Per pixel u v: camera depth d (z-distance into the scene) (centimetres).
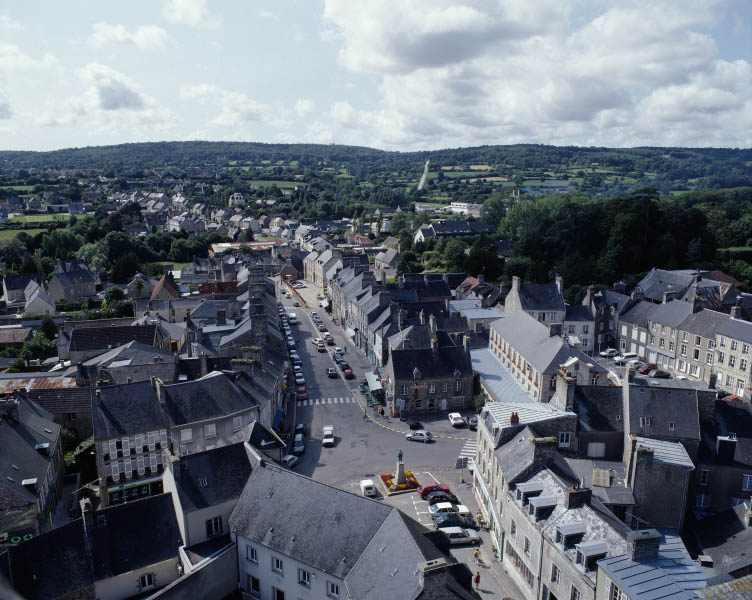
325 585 4238
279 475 4891
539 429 5366
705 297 11669
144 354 8544
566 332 11638
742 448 5362
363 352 11456
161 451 6494
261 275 11944
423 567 3522
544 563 4291
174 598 4316
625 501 4759
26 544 4306
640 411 5491
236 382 7206
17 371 10000
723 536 4750
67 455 6819
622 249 15775
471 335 10444
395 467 6812
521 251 16988
